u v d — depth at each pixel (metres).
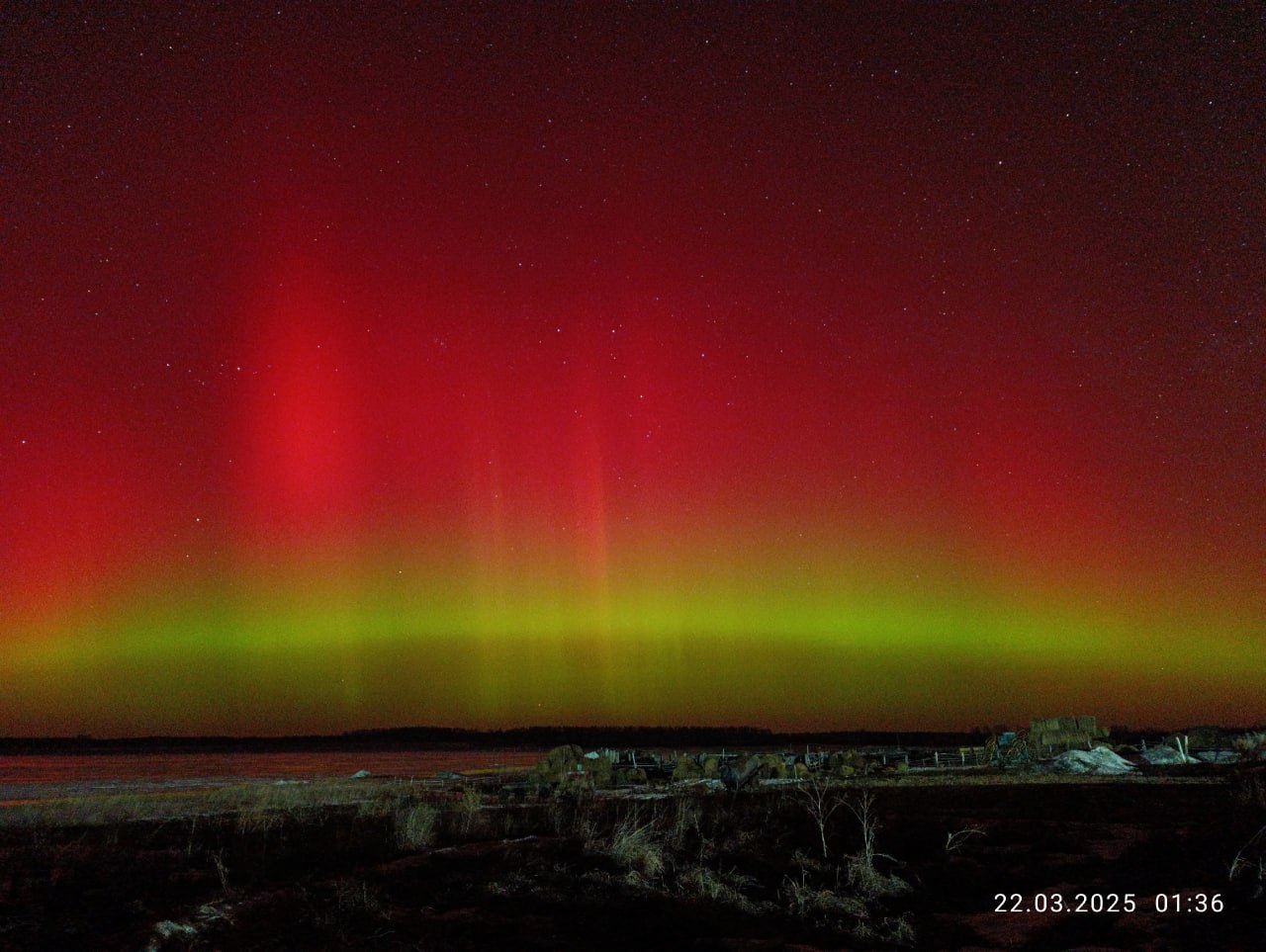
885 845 17.17
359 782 41.31
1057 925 12.29
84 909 10.39
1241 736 44.88
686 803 21.19
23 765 82.50
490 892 12.39
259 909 10.77
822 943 11.62
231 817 20.36
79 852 14.08
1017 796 26.14
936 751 48.84
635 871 13.66
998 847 17.30
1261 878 13.45
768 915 12.59
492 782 39.62
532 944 10.55
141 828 18.03
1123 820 20.61
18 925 9.62
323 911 10.97
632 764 43.09
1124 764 39.59
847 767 38.66
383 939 10.15
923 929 12.45
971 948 11.53
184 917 9.98
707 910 12.40
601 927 11.51
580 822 17.62
